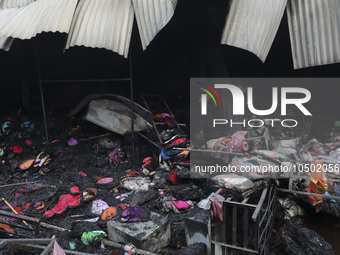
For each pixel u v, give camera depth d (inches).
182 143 226.1
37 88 348.8
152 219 162.9
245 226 135.3
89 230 162.4
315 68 362.6
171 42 355.3
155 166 239.6
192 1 289.6
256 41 207.5
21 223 177.2
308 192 181.5
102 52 344.2
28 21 221.3
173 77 368.2
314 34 219.8
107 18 215.0
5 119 292.0
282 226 184.1
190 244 152.2
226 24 205.2
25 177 231.5
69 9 214.4
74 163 242.4
